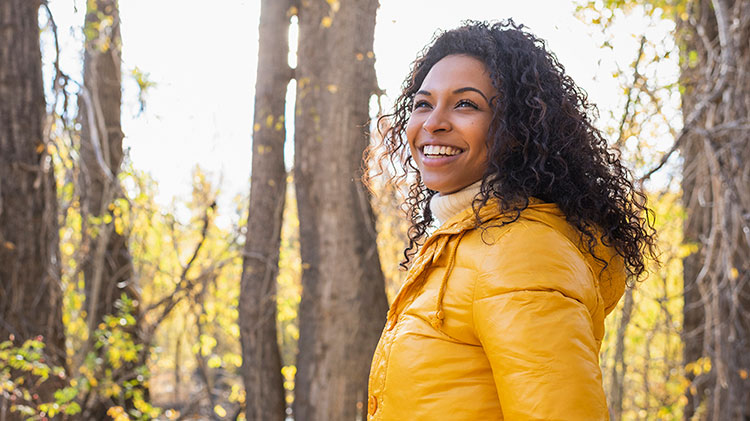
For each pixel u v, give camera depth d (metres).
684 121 6.12
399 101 2.01
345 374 6.30
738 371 6.08
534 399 1.16
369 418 1.48
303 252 6.49
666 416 7.41
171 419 7.66
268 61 6.84
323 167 6.38
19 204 6.47
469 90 1.51
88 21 7.57
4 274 6.39
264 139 6.86
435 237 1.46
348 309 6.32
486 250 1.34
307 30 6.52
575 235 1.43
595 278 1.41
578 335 1.21
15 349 5.76
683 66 6.21
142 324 7.80
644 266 1.62
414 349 1.36
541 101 1.47
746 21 5.42
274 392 6.82
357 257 6.36
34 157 6.56
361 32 6.44
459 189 1.56
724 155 5.66
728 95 5.25
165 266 8.55
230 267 8.34
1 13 6.49
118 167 8.02
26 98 6.55
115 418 7.18
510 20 1.61
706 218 6.54
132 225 7.33
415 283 1.47
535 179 1.46
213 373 8.51
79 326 7.80
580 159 1.52
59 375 5.99
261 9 6.93
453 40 1.62
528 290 1.24
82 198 7.18
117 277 8.12
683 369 7.31
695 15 6.19
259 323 6.81
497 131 1.47
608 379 6.25
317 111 6.42
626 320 6.07
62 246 7.81
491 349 1.24
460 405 1.30
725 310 6.36
